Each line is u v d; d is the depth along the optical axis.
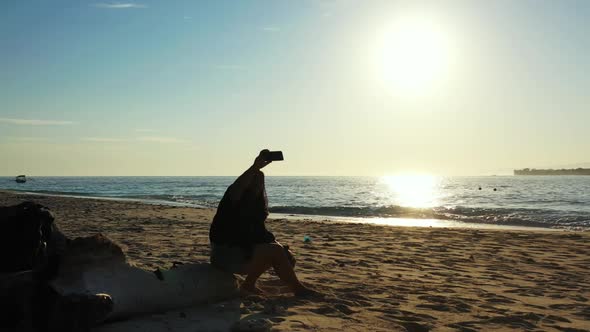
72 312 3.52
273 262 5.30
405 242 11.72
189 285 4.71
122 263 4.29
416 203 34.78
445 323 4.67
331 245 10.84
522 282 6.91
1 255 3.77
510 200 37.59
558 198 39.53
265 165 5.11
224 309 4.75
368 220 21.00
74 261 3.92
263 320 4.27
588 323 4.79
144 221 16.66
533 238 12.97
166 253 8.66
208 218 18.86
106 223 15.55
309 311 4.83
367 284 6.40
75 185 101.94
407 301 5.50
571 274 7.65
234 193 5.05
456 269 7.96
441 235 13.50
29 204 3.99
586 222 19.86
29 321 3.64
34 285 3.73
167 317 4.39
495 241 12.26
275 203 35.31
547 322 4.80
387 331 4.33
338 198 43.00
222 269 5.15
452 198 41.94
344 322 4.53
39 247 3.84
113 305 3.73
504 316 4.96
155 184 110.06
